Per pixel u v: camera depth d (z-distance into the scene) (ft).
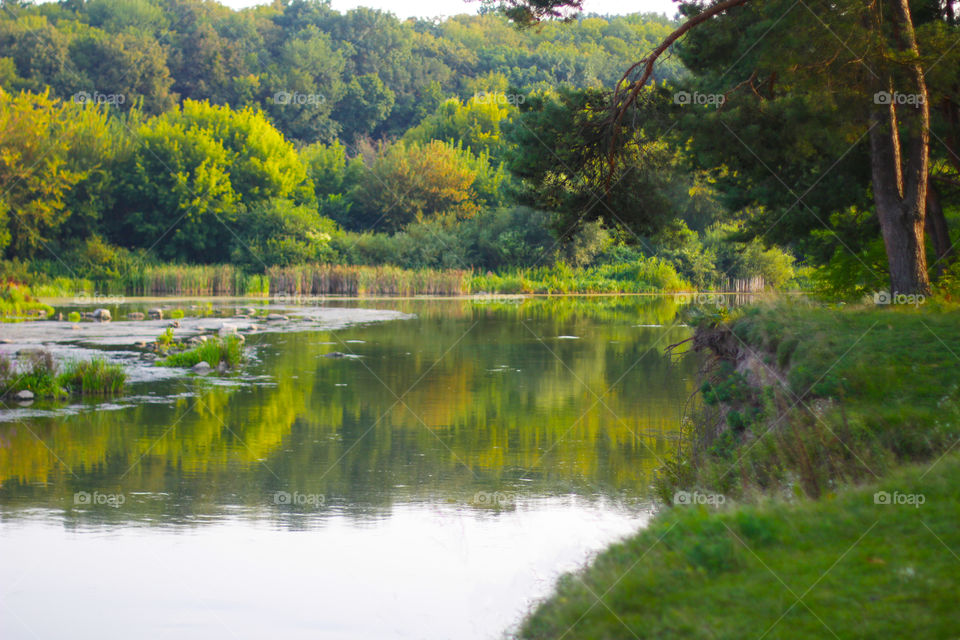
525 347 93.20
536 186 65.67
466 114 297.53
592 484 39.68
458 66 441.27
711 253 218.38
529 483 39.88
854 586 18.98
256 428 51.67
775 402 37.70
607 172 64.85
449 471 42.06
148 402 59.82
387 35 412.57
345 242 217.77
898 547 20.83
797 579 19.70
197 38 330.95
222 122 239.30
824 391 36.52
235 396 62.39
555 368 77.30
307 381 69.41
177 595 26.35
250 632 23.45
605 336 105.29
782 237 71.26
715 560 21.44
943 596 18.06
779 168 63.36
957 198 67.05
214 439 48.65
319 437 49.39
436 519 34.22
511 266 221.25
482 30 506.89
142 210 223.92
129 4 361.51
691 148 64.44
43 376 62.75
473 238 228.43
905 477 26.50
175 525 33.40
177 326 110.11
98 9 359.25
